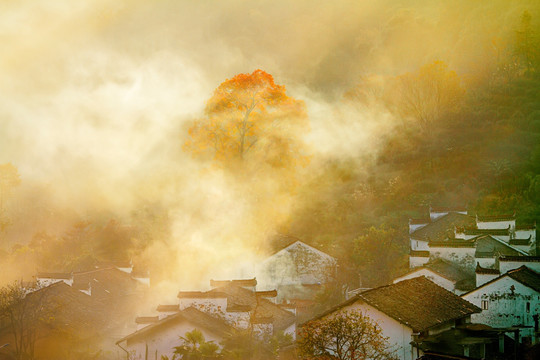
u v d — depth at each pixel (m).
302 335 36.97
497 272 51.88
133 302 58.56
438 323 37.28
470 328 40.19
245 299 47.31
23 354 42.06
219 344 38.28
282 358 39.22
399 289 40.56
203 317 40.81
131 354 40.31
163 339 39.94
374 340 34.53
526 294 47.50
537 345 43.09
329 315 38.91
